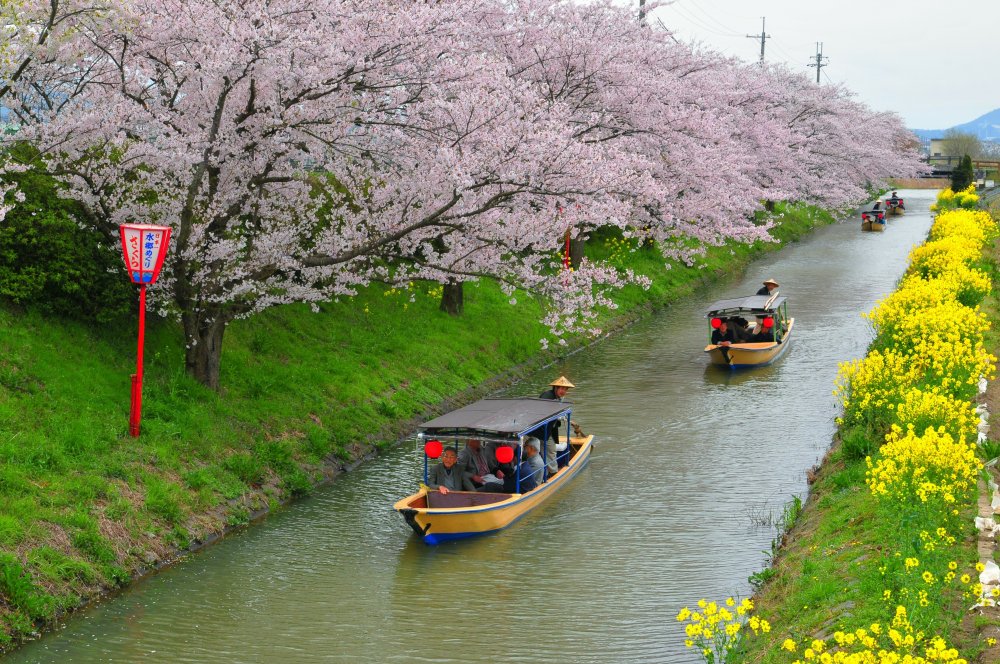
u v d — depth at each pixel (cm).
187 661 1588
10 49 2089
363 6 2358
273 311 3139
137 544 1938
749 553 2017
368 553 2072
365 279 2711
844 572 1594
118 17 2166
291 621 1741
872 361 2520
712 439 2881
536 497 2342
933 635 1250
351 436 2709
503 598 1839
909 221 10400
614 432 2984
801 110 8594
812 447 2769
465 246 2775
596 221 2755
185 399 2433
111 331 2544
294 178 2770
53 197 2459
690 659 1565
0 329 2255
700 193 4575
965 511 1731
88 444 2064
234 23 2189
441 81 2505
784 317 4484
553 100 3759
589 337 4416
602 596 1836
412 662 1586
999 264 5288
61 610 1708
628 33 4438
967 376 2605
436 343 3541
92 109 2283
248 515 2219
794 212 9506
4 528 1730
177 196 2578
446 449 2338
